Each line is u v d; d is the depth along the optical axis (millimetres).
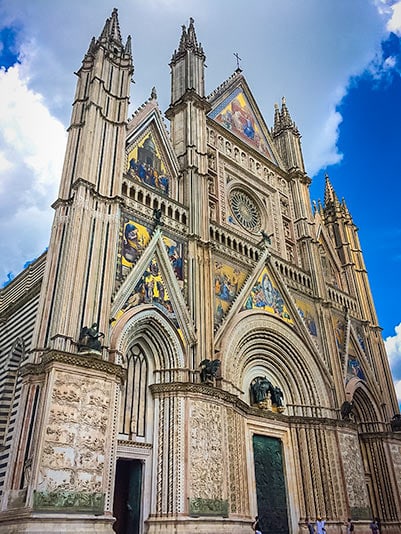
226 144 44188
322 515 33469
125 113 33188
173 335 29000
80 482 20719
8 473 20672
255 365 36969
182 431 26109
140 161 34750
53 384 21594
